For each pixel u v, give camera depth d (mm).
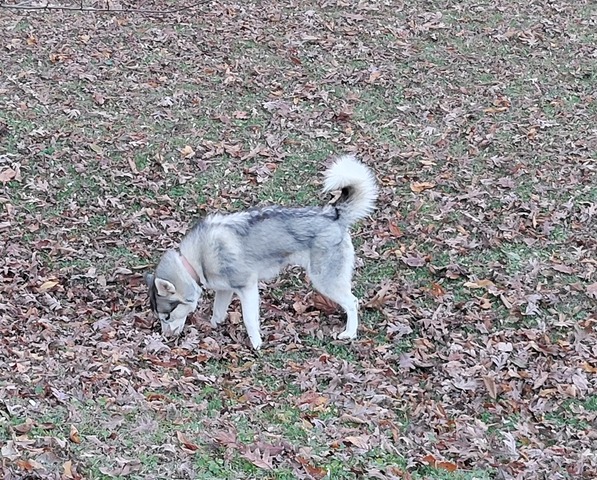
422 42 11148
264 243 7992
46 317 8125
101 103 10094
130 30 11109
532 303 8297
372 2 11859
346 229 8094
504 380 7785
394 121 10023
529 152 9648
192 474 7016
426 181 9336
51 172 9336
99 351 7848
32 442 7055
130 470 6992
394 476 7129
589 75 10695
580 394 7711
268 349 8047
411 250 8727
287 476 7078
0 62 10516
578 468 7238
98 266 8594
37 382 7512
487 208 9078
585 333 8094
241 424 7414
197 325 8234
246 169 9469
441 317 8227
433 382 7789
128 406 7422
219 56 10812
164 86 10375
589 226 8930
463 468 7250
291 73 10609
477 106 10211
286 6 11648
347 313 8125
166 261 8031
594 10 11805
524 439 7445
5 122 9773
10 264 8500
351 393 7703
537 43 11148
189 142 9727
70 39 10914
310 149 9688
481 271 8570
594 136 9852
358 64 10766
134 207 9094
